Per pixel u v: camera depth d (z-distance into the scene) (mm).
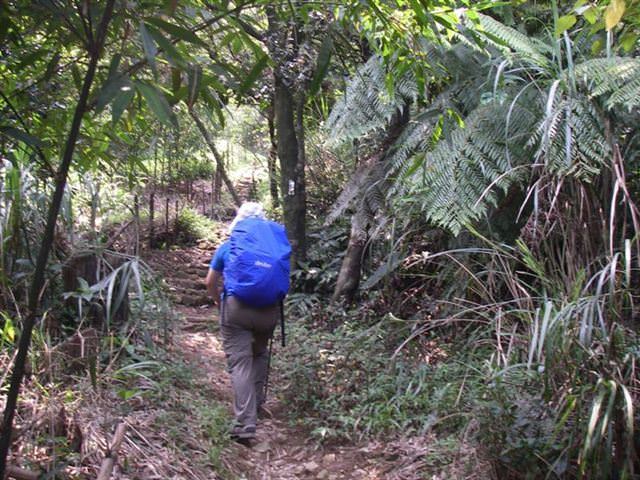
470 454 3438
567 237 3914
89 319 4164
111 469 2908
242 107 11047
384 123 5203
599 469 2850
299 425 4637
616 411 2885
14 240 3699
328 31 2529
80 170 3744
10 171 3598
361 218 6066
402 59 2873
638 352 2973
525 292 3607
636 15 3287
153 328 4930
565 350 2883
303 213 7660
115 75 1868
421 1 2357
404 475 3670
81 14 1964
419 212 5188
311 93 2477
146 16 2148
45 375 3572
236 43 2568
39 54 2375
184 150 10914
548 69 4582
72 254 4074
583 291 3146
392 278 5633
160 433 3719
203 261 9531
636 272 3766
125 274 3268
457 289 4750
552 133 4219
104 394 3717
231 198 12430
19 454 3006
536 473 3045
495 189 5051
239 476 3816
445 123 4742
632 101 3967
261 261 4316
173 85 2203
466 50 4930
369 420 4289
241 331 4375
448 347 4629
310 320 6379
